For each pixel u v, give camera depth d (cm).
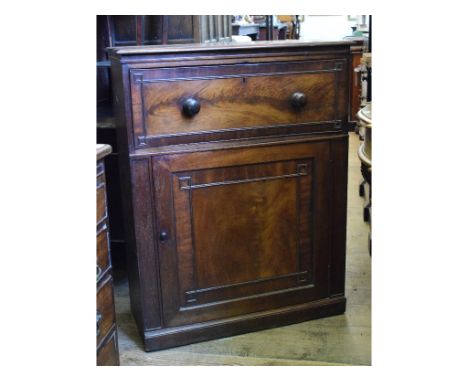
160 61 150
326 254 185
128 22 243
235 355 170
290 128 169
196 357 169
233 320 179
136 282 175
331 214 182
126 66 149
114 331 125
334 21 651
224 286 176
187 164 161
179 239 167
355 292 210
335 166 178
